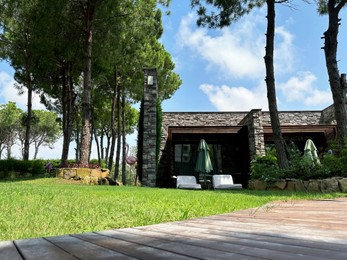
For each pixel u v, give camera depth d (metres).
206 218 2.60
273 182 9.46
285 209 3.28
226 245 1.28
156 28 18.81
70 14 13.16
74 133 26.17
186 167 16.11
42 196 4.38
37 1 12.32
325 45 10.03
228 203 4.38
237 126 14.62
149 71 13.09
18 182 10.45
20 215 3.02
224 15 12.24
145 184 11.83
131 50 16.00
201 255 1.08
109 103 22.62
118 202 4.12
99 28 13.41
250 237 1.50
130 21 14.05
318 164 8.70
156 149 12.68
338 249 1.14
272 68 10.44
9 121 34.97
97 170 11.48
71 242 1.42
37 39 13.05
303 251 1.11
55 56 15.16
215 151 16.34
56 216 3.04
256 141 12.85
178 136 15.91
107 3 12.18
